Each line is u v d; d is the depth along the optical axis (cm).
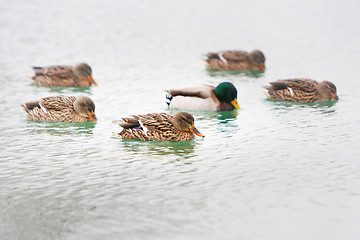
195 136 1678
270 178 1295
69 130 1761
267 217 1089
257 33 3634
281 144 1567
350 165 1373
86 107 1839
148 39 3481
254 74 2717
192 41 3434
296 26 3825
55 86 2431
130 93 2280
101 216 1102
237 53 2845
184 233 1024
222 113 1998
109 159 1455
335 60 2853
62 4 4775
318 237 1009
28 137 1675
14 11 4438
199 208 1132
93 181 1292
